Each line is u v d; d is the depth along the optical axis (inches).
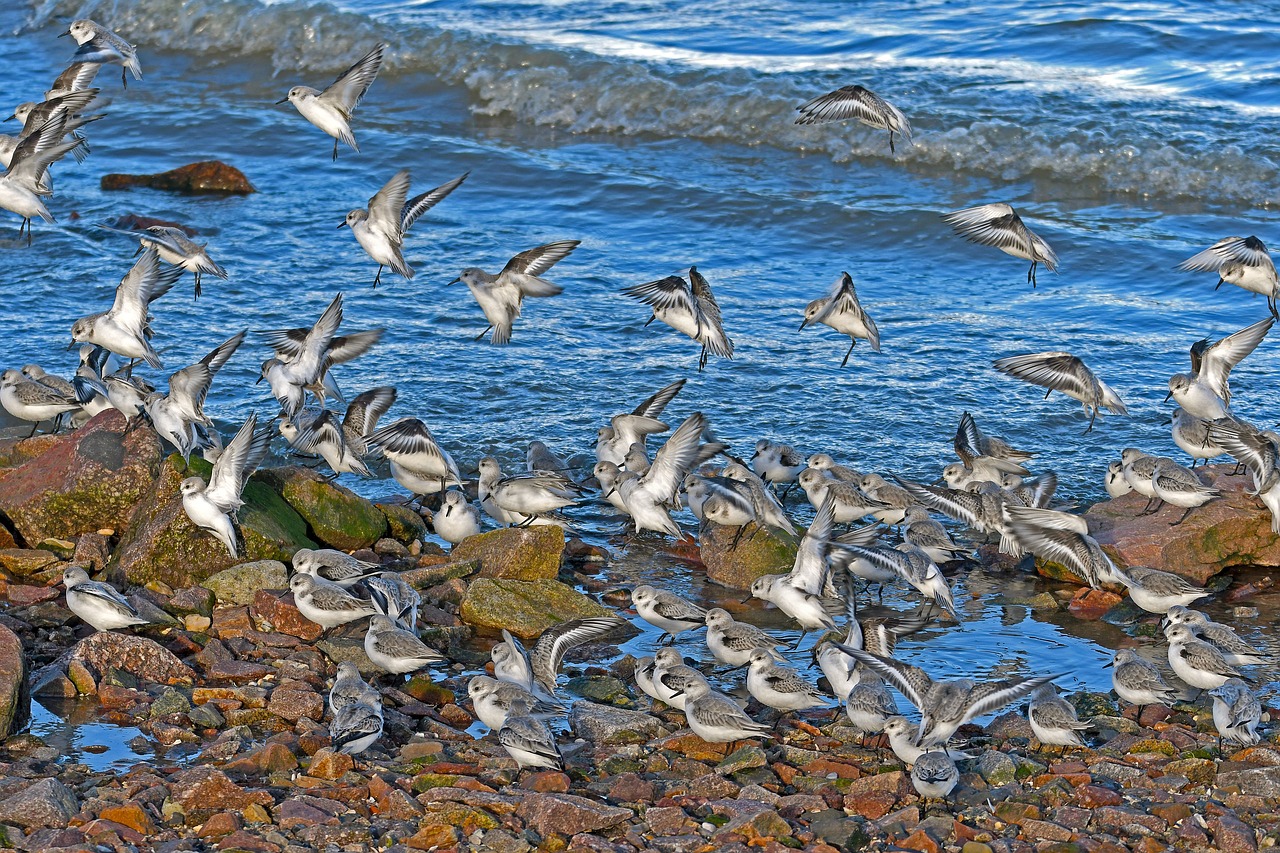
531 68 1343.5
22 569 574.2
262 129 1309.1
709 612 518.3
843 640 548.4
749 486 622.2
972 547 657.0
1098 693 507.2
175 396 591.5
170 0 1576.0
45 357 825.5
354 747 439.8
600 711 481.4
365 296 951.6
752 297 955.3
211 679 492.1
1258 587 605.3
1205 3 1450.5
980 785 437.7
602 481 677.9
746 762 446.9
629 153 1232.2
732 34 1459.2
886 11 1512.1
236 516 575.8
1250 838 393.1
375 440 647.8
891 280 987.9
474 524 634.2
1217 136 1117.7
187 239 693.9
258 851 382.9
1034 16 1435.8
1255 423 745.6
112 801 406.6
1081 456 732.0
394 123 1317.7
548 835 399.2
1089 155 1126.4
